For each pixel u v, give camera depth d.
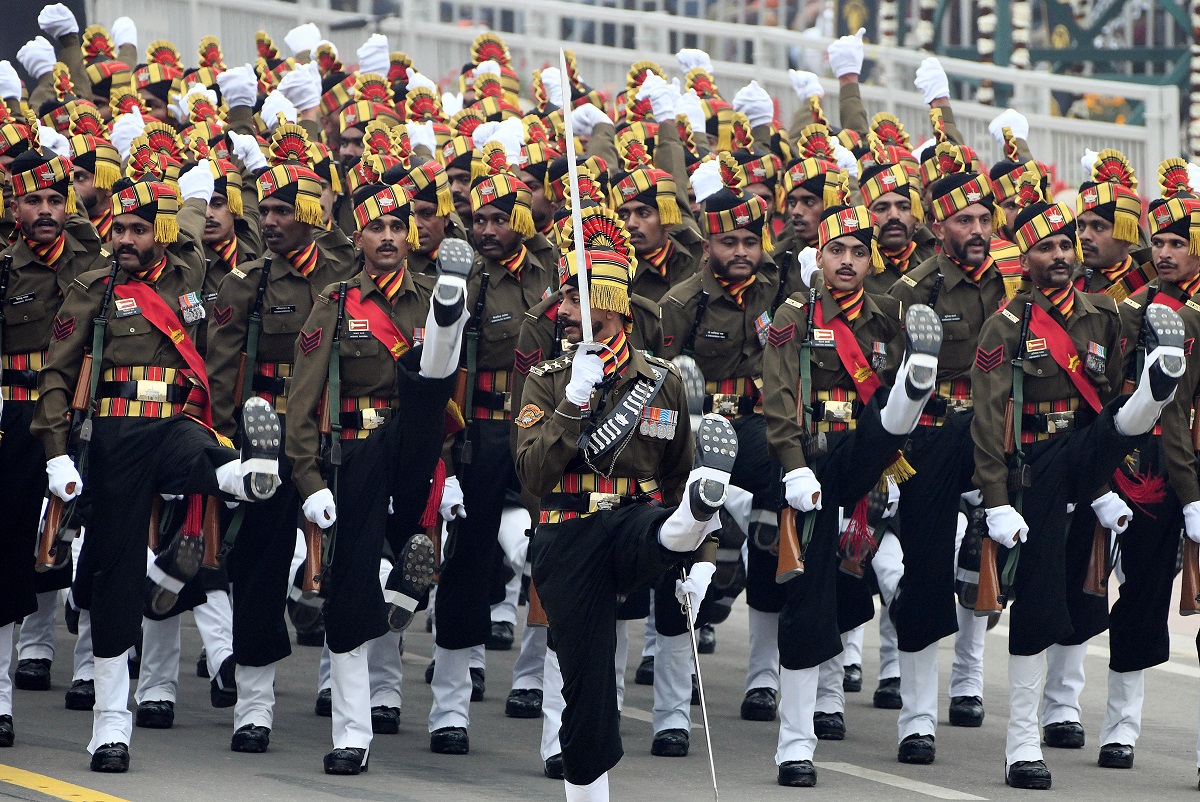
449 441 31.89
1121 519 30.44
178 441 28.80
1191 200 31.23
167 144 35.97
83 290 28.88
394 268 29.92
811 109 43.28
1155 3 86.50
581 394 23.69
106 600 28.36
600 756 24.28
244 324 32.09
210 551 29.14
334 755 29.19
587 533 24.33
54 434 28.41
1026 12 83.06
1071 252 30.48
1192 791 29.97
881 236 35.53
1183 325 29.34
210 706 34.53
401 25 71.56
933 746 31.62
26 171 30.47
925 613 31.34
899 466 30.45
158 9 67.62
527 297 33.34
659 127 40.03
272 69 51.75
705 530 23.41
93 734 28.98
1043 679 40.31
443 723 31.36
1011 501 30.19
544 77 50.38
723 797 28.72
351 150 42.94
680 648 31.80
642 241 34.78
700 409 25.22
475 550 31.59
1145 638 31.23
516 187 32.97
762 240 33.16
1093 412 30.59
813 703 29.69
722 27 74.69
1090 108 79.19
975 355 31.00
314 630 41.38
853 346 30.22
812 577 29.38
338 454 28.88
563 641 24.28
